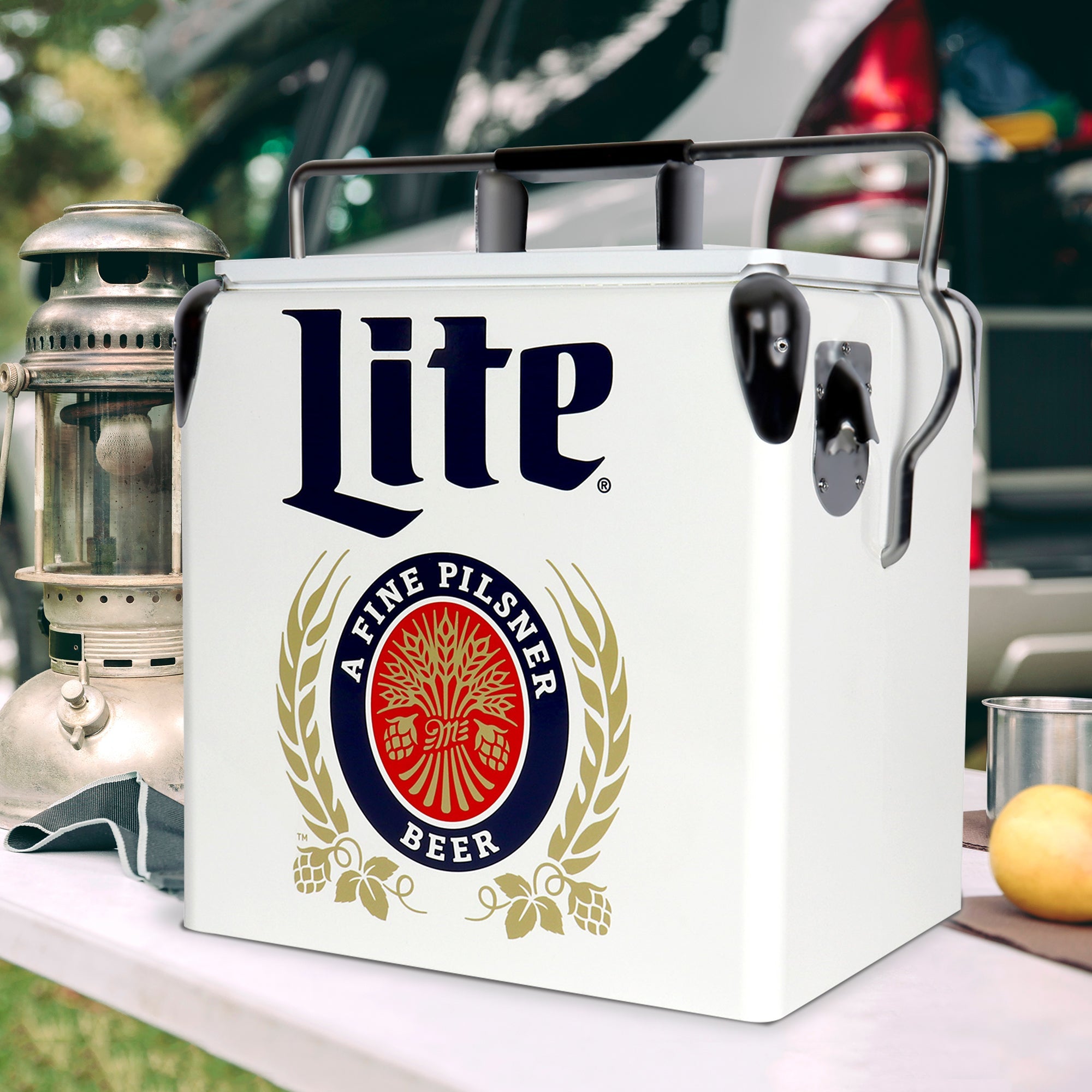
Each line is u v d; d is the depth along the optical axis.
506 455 0.68
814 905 0.67
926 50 2.35
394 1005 0.67
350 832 0.73
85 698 0.94
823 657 0.67
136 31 11.02
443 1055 0.61
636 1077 0.59
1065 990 0.69
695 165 0.73
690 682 0.65
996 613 2.50
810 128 2.25
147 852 0.85
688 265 0.66
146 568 1.02
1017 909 0.81
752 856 0.64
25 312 11.05
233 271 0.76
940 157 0.71
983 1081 0.58
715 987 0.65
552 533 0.67
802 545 0.65
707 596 0.64
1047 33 3.12
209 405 0.75
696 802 0.65
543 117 2.60
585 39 2.57
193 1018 0.70
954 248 2.88
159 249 0.95
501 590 0.69
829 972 0.69
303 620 0.73
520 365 0.68
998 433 2.72
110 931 0.76
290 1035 0.65
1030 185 2.99
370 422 0.71
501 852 0.69
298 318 0.73
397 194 2.84
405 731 0.71
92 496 1.02
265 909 0.75
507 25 2.72
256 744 0.75
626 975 0.67
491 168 0.77
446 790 0.71
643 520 0.65
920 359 0.76
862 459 0.70
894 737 0.74
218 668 0.76
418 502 0.70
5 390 0.97
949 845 0.81
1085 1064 0.60
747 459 0.63
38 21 10.95
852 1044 0.62
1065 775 0.87
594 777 0.67
